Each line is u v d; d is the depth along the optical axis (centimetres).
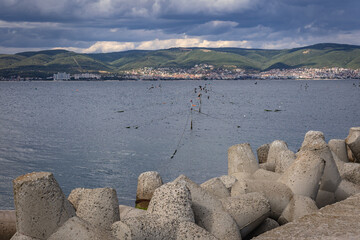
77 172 3656
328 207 646
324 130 6506
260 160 1798
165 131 6500
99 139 5631
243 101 13488
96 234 580
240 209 760
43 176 641
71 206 677
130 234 591
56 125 7250
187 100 14238
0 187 3100
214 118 8412
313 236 513
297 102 12988
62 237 596
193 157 4416
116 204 764
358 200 679
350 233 514
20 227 626
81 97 16750
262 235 539
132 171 3728
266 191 852
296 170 895
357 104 12019
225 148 4956
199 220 719
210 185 916
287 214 827
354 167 1116
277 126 7019
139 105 12275
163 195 686
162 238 614
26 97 16700
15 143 5131
